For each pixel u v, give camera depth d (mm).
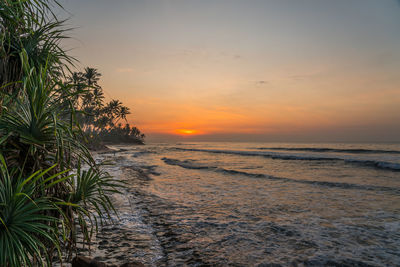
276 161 30547
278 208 8477
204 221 6867
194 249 4934
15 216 2266
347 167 23375
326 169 21844
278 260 4523
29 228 2281
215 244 5238
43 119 2625
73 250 4109
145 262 4191
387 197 10438
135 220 6602
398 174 18297
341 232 6121
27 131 2631
